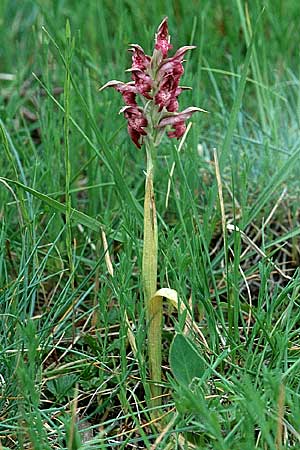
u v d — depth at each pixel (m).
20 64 4.10
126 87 2.06
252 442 1.82
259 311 2.32
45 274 2.91
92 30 4.16
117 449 2.17
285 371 2.06
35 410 1.94
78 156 3.39
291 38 3.99
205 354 2.29
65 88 2.26
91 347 2.48
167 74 2.03
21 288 2.56
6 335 2.26
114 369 2.30
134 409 2.31
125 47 3.56
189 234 2.75
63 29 4.21
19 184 2.40
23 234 2.57
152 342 2.18
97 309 2.60
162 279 2.49
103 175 3.20
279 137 3.44
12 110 3.54
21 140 3.38
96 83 3.72
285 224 3.15
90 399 2.33
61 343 2.59
